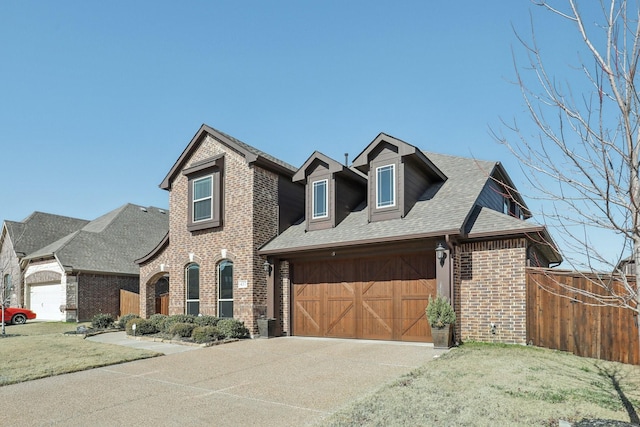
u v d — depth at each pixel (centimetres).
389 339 1322
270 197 1655
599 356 992
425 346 1172
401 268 1328
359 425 580
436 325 1109
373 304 1369
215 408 691
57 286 2709
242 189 1606
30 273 2922
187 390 806
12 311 2427
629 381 785
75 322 2467
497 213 1273
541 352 1033
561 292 1076
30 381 900
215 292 1644
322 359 1053
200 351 1225
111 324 1900
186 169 1767
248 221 1568
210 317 1544
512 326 1148
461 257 1242
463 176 1576
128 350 1245
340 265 1459
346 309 1426
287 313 1549
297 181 1670
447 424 570
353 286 1420
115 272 2702
